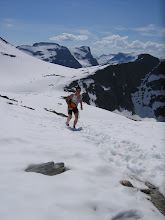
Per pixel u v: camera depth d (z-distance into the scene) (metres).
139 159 6.39
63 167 4.63
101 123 13.78
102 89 134.75
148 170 5.64
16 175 3.99
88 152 5.98
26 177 3.93
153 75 189.38
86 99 119.31
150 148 7.69
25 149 5.54
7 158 4.78
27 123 9.31
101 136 9.23
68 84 121.00
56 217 2.83
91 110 46.00
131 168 5.65
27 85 116.62
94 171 4.71
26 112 14.10
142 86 177.25
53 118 13.55
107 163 5.43
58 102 43.00
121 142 8.34
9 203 2.98
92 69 157.00
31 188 3.51
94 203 3.35
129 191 4.13
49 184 3.74
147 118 155.50
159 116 159.38
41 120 11.18
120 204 3.46
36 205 3.02
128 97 161.25
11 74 164.25
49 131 8.34
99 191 3.78
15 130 7.46
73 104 10.31
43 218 2.76
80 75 137.75
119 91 155.50
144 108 162.62
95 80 138.62
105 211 3.24
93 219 2.98
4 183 3.59
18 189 3.42
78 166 4.89
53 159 5.17
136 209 3.43
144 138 9.49
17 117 10.55
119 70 165.88
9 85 120.38
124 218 3.28
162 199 4.40
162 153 7.07
